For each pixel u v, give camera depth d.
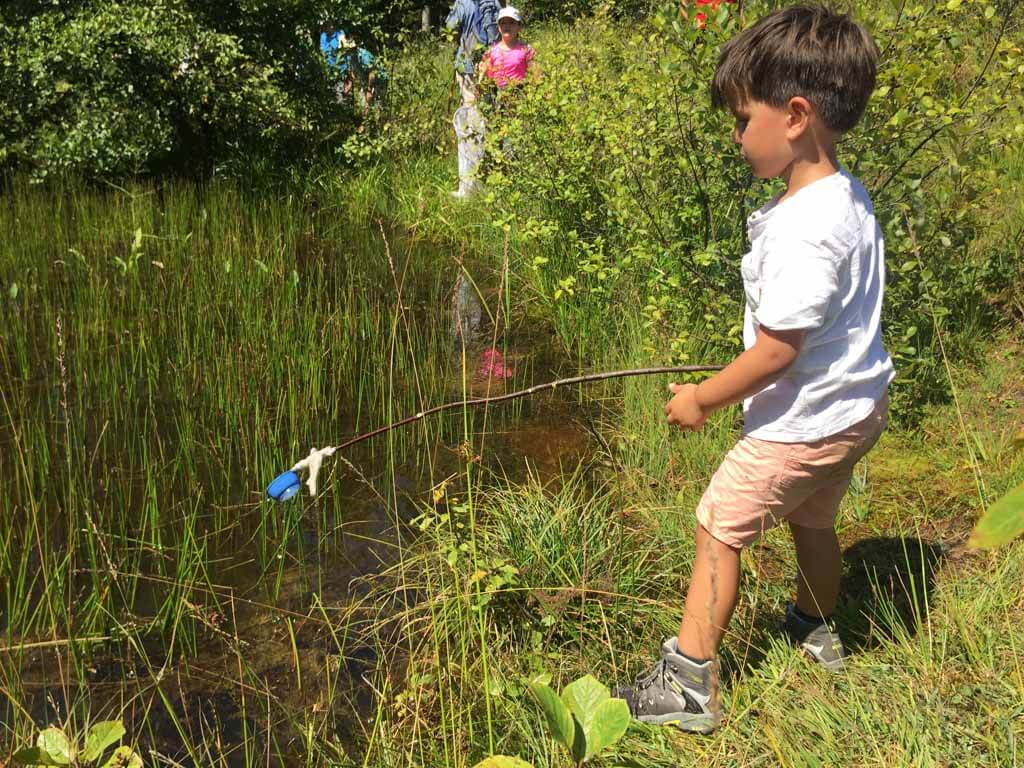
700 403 2.48
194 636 3.34
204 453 4.53
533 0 13.80
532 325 6.22
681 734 2.64
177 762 2.78
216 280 6.39
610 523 3.66
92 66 8.40
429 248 7.61
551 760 2.54
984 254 5.56
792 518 2.75
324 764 2.77
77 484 4.17
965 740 2.40
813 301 2.25
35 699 3.01
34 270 6.43
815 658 2.84
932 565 3.29
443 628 3.20
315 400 4.95
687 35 4.35
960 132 4.55
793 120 2.29
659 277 5.05
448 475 4.41
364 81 10.20
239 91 8.95
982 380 4.58
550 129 6.51
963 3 4.29
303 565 3.76
